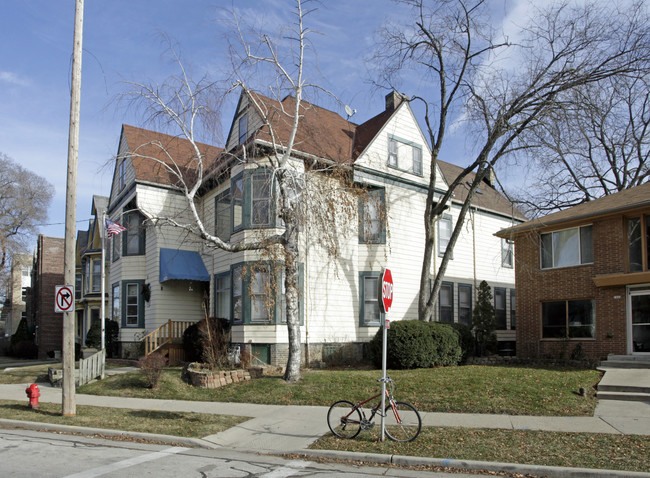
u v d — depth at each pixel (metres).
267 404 12.57
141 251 24.28
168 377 15.71
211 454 8.58
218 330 18.17
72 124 11.72
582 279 18.77
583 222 18.83
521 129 17.52
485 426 9.77
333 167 15.91
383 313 9.18
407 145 22.48
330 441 9.09
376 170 20.67
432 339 16.53
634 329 17.23
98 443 9.28
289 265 14.30
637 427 9.45
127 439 9.73
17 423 10.79
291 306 14.38
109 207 28.14
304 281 18.75
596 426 9.59
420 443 8.71
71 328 11.66
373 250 20.64
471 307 25.08
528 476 7.27
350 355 19.56
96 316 31.52
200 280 21.80
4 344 43.81
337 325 19.47
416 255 22.16
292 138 14.31
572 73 17.06
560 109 16.83
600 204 19.30
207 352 16.75
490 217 27.38
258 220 18.34
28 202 43.38
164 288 22.39
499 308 27.00
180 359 20.42
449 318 23.81
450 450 8.26
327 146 19.81
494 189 31.53
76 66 11.78
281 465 7.88
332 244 16.45
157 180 22.78
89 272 32.06
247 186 18.55
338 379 14.15
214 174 19.02
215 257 21.28
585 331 18.73
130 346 23.75
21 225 43.66
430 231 19.61
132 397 14.06
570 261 19.31
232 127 21.31
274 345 17.66
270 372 15.63
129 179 23.77
